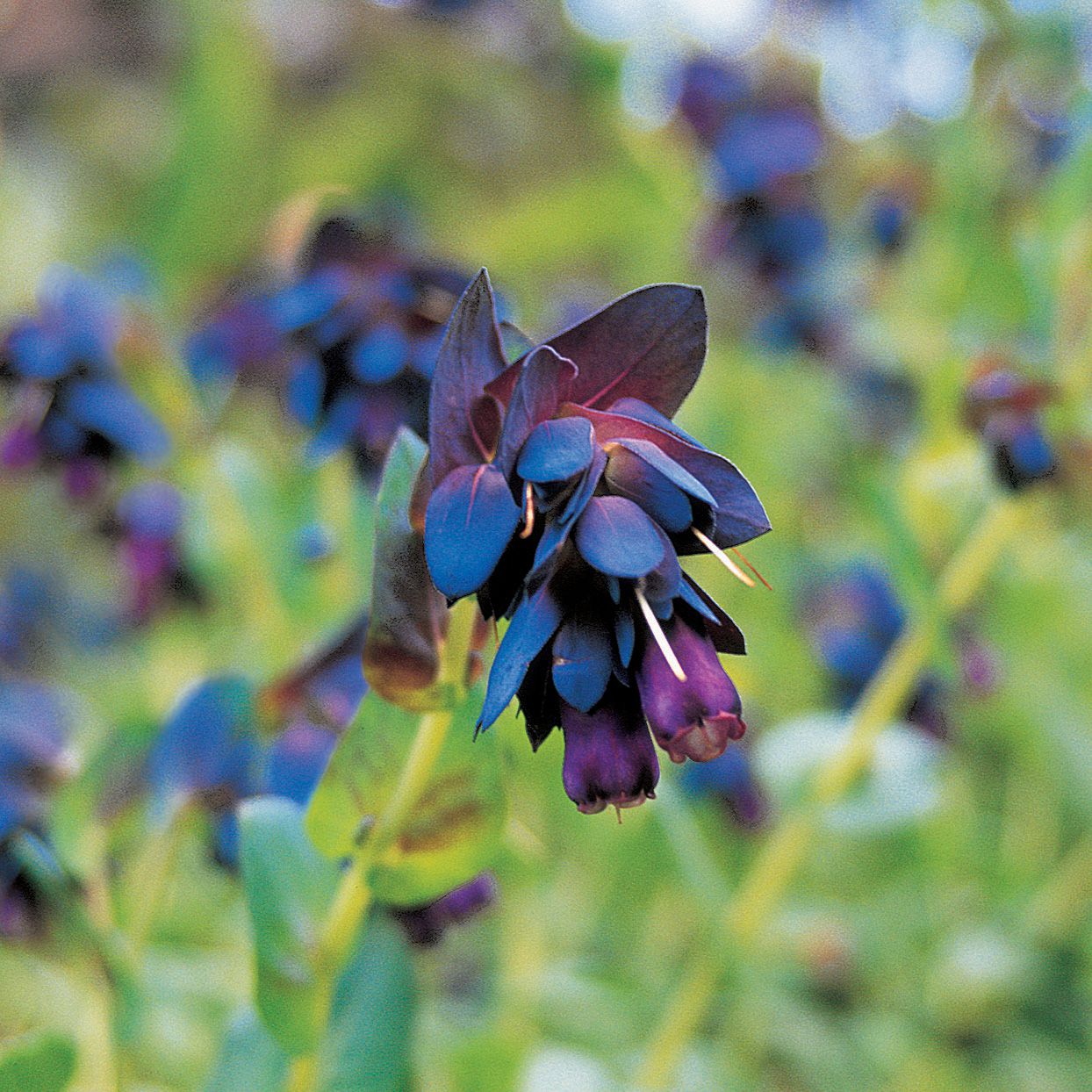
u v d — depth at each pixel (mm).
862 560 693
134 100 1602
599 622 392
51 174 1454
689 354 407
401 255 492
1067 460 534
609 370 407
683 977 707
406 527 423
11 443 542
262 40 1476
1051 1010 765
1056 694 779
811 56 902
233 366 561
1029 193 795
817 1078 710
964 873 820
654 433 396
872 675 659
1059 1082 714
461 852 439
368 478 493
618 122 1060
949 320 728
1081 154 581
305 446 507
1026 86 832
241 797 476
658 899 707
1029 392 531
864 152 890
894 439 792
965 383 572
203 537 587
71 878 468
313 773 475
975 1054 723
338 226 492
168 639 686
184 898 639
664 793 528
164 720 491
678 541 397
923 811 576
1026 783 851
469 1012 638
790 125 770
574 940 718
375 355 481
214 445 563
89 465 554
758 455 851
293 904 441
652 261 1043
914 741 598
